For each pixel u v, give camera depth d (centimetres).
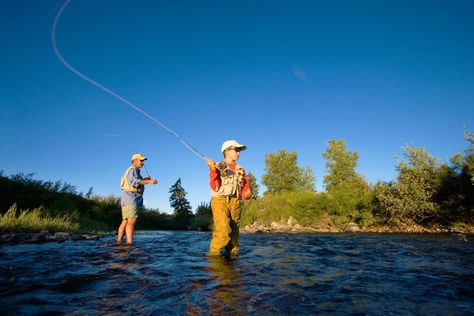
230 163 512
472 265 379
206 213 4159
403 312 198
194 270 330
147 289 248
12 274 309
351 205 2253
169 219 3491
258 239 971
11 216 1022
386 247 629
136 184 709
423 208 1752
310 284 267
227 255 475
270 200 2888
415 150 1814
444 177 1714
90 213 1875
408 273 322
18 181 1462
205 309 200
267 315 189
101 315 189
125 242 728
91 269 337
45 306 207
